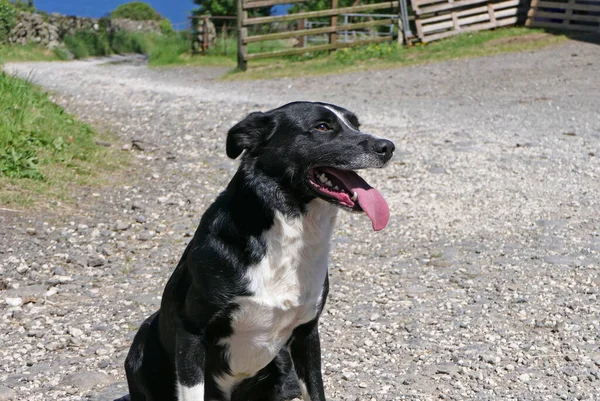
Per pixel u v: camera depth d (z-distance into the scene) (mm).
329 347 5098
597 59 19469
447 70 19594
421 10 23266
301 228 3570
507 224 7996
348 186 3684
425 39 23500
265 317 3605
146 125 12852
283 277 3582
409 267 6750
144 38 47031
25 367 4812
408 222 8219
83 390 4508
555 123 13133
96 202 8500
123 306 5844
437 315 5598
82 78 21328
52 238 7176
